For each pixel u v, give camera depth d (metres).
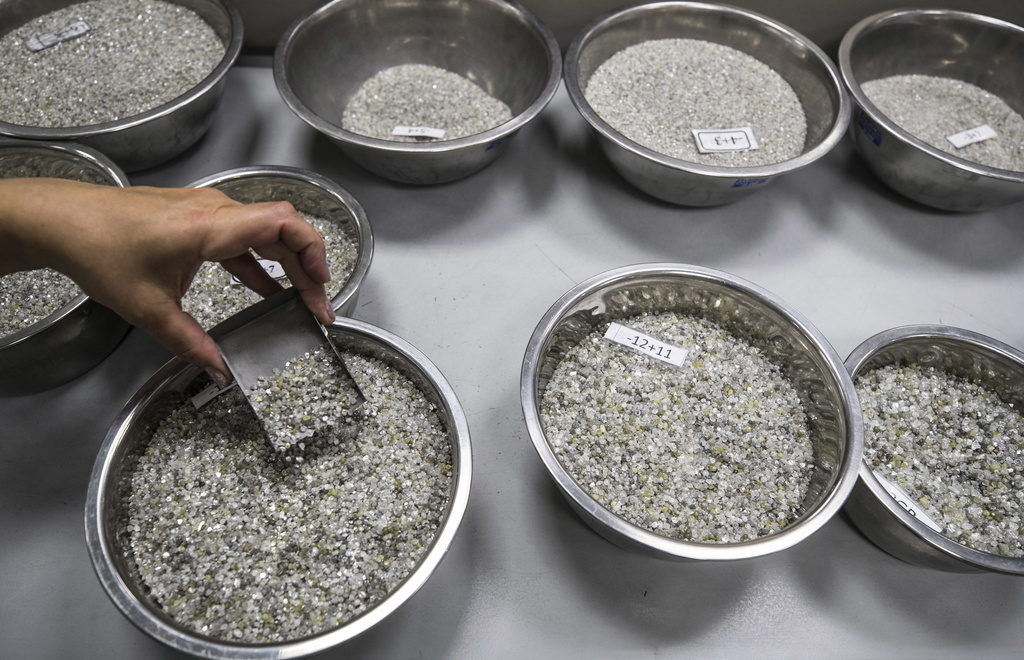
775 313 1.01
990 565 0.79
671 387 1.05
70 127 1.11
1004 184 1.15
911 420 1.05
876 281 1.26
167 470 0.90
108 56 1.43
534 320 1.17
